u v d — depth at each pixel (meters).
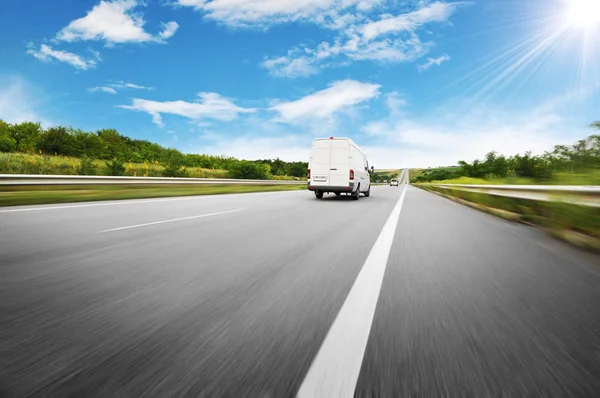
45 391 1.30
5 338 1.72
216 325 1.90
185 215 7.18
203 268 3.12
